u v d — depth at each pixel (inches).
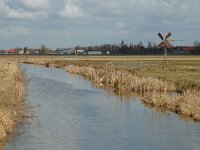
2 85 1542.8
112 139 915.4
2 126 923.4
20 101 1402.6
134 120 1141.1
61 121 1115.9
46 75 2824.8
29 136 926.4
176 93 1654.8
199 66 3235.7
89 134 964.0
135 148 839.7
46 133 962.7
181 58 5452.8
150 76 2145.7
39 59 5575.8
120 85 1903.3
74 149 826.2
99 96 1684.3
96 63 4099.4
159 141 898.1
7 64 3567.9
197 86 1692.9
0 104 1248.2
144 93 1731.1
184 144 872.3
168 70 2711.6
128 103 1475.1
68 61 4756.4
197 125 1061.1
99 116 1205.7
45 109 1307.8
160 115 1213.1
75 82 2319.1
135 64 3612.2
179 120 1130.7
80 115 1216.8
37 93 1748.3
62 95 1700.3
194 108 1203.9
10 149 815.7
